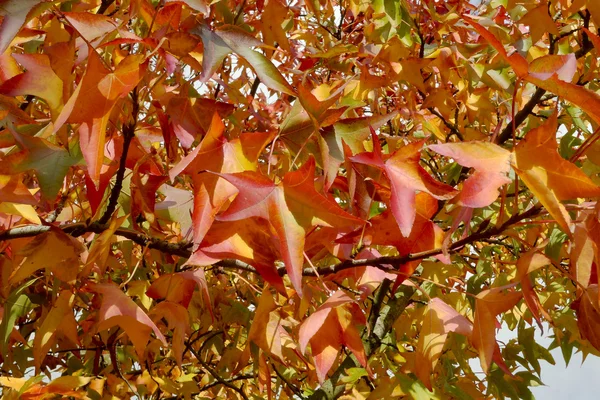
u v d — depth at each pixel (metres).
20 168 1.51
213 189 1.47
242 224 1.47
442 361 2.34
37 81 1.48
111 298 1.57
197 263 1.45
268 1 1.80
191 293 1.69
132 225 1.72
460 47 1.94
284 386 2.52
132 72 1.44
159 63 1.53
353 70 2.43
